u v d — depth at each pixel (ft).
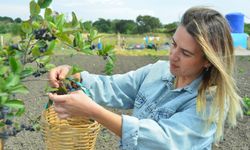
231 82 7.65
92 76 9.25
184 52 7.52
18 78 5.60
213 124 7.92
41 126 7.63
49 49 6.34
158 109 8.34
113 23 131.95
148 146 7.22
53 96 6.68
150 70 9.27
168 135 7.28
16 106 5.66
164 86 8.72
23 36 6.40
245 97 28.27
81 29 6.82
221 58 7.54
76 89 7.66
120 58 62.03
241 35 82.48
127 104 9.56
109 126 7.04
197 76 8.15
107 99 9.29
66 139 7.41
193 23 7.39
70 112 6.79
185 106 8.10
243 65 52.85
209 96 7.84
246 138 20.92
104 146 19.56
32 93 29.43
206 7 7.82
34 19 6.21
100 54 7.22
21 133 20.85
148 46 91.09
